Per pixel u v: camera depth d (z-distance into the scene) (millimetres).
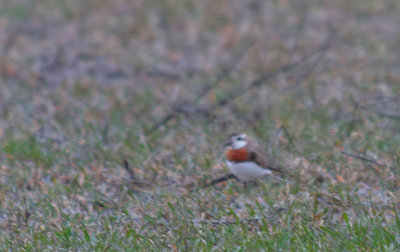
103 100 16328
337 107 14281
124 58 19469
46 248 8586
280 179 10500
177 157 11695
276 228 8594
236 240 8297
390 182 10109
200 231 8734
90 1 24109
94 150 12469
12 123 15062
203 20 21859
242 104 15086
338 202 9328
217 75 17656
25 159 12273
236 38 20219
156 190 10453
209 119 14156
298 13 21812
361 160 10930
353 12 21781
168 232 8812
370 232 8242
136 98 16312
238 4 22953
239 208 9688
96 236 8805
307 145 11859
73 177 11219
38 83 17953
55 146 13039
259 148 10328
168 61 19141
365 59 17734
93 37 21125
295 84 16125
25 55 19938
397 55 17953
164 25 21781
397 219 8320
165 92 16609
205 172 11023
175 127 13789
